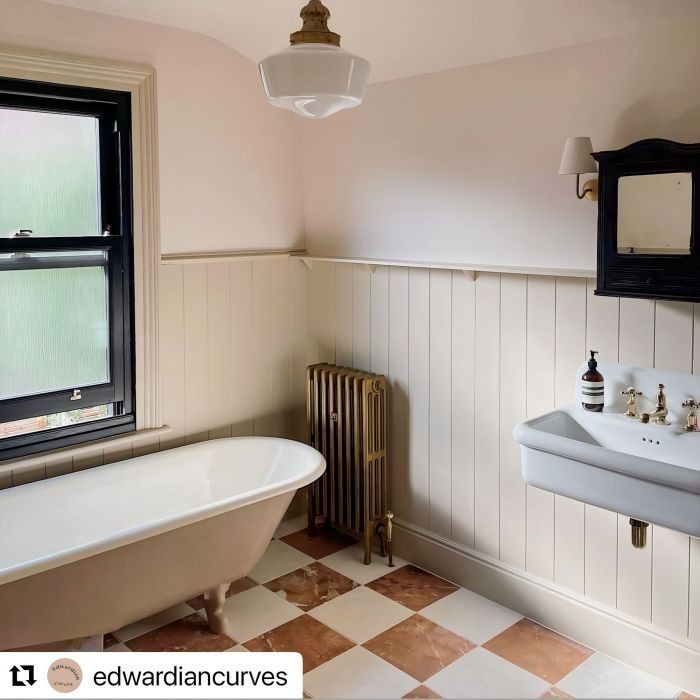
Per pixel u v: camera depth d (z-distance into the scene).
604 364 2.69
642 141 2.32
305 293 3.89
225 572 2.87
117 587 2.55
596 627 2.82
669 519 2.20
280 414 3.87
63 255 3.08
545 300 2.86
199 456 3.34
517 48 2.77
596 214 2.67
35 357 3.05
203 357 3.52
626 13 2.41
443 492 3.34
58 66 2.89
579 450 2.34
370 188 3.46
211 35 3.32
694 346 2.46
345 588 3.27
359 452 3.47
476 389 3.14
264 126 3.60
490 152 2.96
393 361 3.48
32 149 2.96
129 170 3.18
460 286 3.15
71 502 2.98
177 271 3.38
